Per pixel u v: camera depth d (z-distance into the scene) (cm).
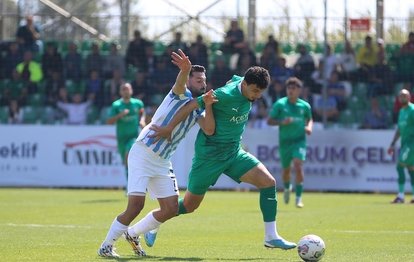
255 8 6444
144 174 2272
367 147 5928
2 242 2673
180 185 5925
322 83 6234
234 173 2423
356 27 6419
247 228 3259
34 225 3303
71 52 6512
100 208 4200
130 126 5075
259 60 6394
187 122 2325
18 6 6862
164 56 6356
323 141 5962
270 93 6184
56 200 4816
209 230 3177
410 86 6266
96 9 7438
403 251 2492
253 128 6003
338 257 2320
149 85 6306
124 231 2281
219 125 2381
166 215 2328
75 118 6384
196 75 2344
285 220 3622
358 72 6319
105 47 6950
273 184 2406
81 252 2392
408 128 4897
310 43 6888
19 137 6175
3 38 6944
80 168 6112
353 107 6262
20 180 6172
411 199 5256
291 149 4512
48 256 2286
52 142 6144
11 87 6506
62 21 7069
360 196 5553
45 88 6488
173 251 2478
